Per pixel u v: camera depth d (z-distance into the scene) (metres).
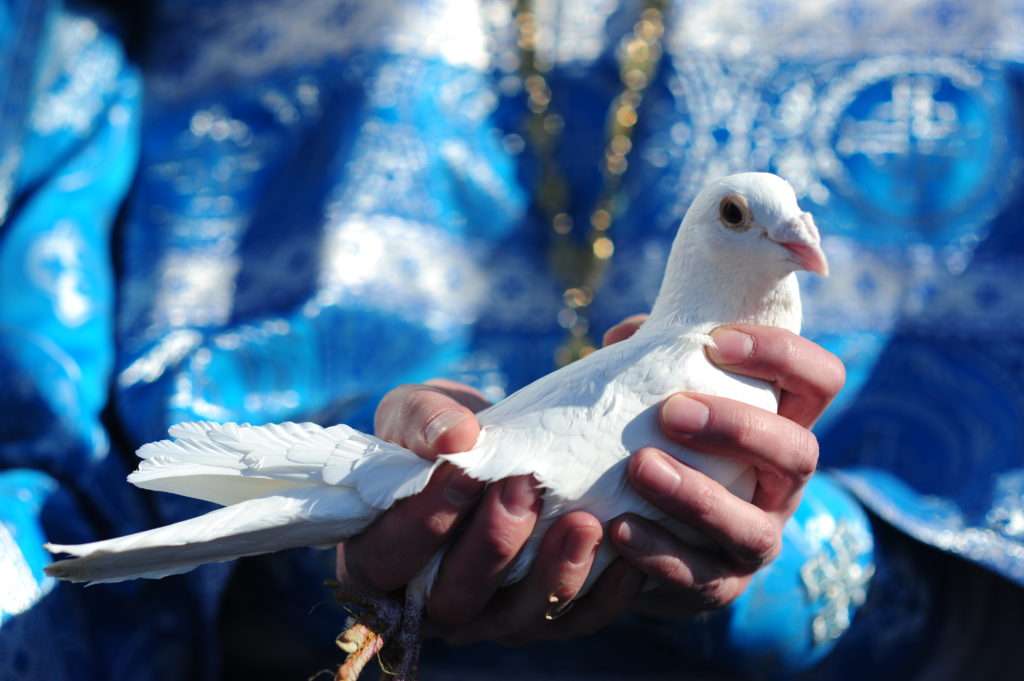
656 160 0.99
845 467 0.96
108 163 1.01
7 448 0.92
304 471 0.79
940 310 0.97
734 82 1.00
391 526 0.78
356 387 0.96
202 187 1.01
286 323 0.95
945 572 0.93
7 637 0.83
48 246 0.97
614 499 0.79
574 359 0.96
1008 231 0.97
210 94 1.03
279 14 1.04
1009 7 1.00
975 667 0.92
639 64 1.00
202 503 0.92
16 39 0.99
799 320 0.83
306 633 0.92
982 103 0.99
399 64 1.00
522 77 1.01
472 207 1.00
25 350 0.93
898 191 0.98
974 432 0.95
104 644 0.88
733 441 0.78
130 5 1.07
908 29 1.00
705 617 0.89
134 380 0.95
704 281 0.82
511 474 0.78
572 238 1.00
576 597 0.81
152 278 0.99
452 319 0.98
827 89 1.00
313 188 0.99
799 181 0.98
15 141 0.99
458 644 0.83
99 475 0.92
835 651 0.92
